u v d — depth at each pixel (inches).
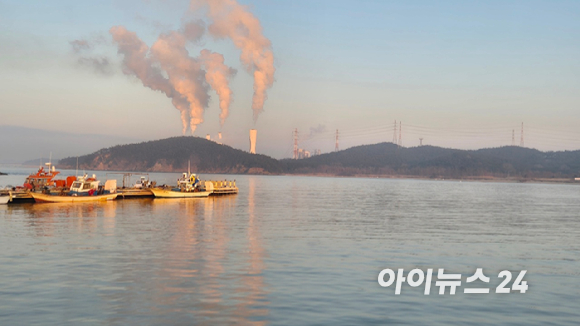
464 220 2797.7
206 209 3198.8
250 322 888.9
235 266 1323.8
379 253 1582.2
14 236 1815.9
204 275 1213.1
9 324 856.3
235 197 4753.9
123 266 1298.0
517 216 3181.6
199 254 1489.9
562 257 1599.4
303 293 1075.9
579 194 7406.5
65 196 3417.8
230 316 917.2
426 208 3747.5
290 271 1277.1
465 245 1814.7
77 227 2106.3
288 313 941.8
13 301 979.9
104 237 1820.9
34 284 1103.0
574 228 2476.6
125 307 953.5
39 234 1875.0
